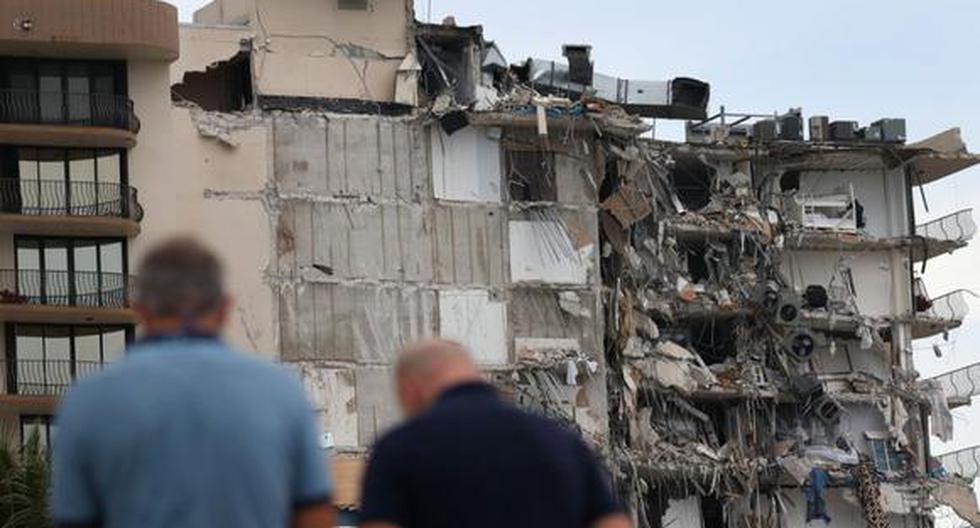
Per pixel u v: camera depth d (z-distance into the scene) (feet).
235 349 82.79
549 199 610.65
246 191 591.37
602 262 616.80
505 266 606.14
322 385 588.91
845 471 619.67
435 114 604.49
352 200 599.98
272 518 78.38
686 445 609.42
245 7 613.52
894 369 649.20
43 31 554.05
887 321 653.30
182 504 77.66
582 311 606.96
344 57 608.19
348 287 595.88
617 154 613.93
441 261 603.26
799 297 625.41
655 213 621.72
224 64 602.44
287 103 600.39
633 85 643.86
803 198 652.89
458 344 88.07
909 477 635.25
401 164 604.49
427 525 83.82
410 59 608.60
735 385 613.93
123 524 77.97
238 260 588.09
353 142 602.44
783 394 622.54
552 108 604.08
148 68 569.23
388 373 594.24
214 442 78.18
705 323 630.74
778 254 640.99
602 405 601.62
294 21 605.73
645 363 610.24
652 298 617.62
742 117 652.07
